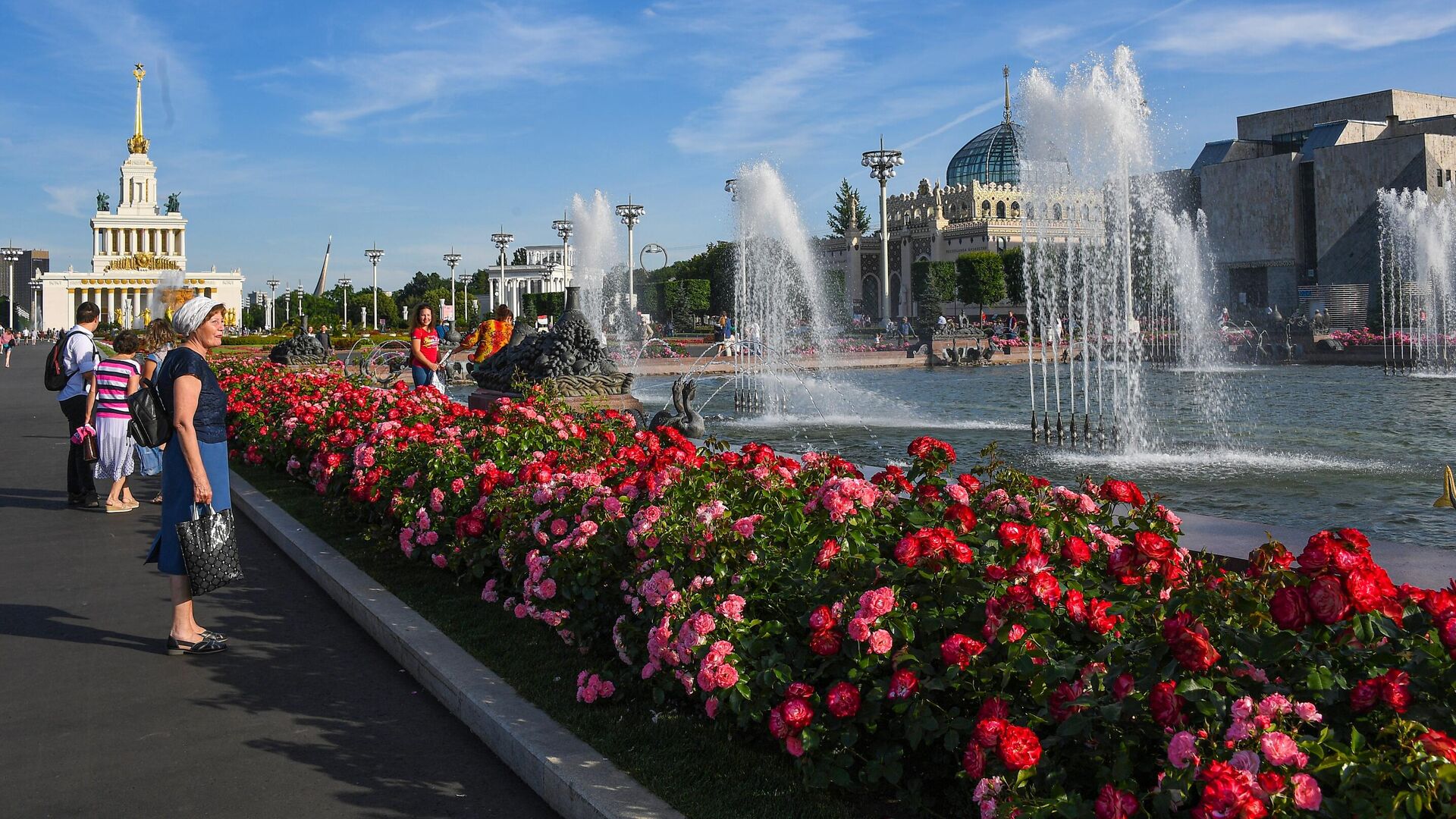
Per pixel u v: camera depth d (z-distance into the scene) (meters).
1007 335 54.44
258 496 11.51
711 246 98.56
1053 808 3.23
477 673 5.59
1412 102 86.31
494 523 6.91
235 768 4.86
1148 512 5.27
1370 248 74.38
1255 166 82.38
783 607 4.63
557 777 4.34
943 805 3.92
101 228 140.12
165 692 5.89
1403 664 3.38
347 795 4.57
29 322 182.62
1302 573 3.58
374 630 6.79
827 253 115.44
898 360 44.38
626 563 5.62
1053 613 4.07
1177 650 3.38
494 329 17.77
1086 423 15.45
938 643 4.09
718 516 5.15
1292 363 45.12
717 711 4.48
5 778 4.79
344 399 13.18
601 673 5.17
